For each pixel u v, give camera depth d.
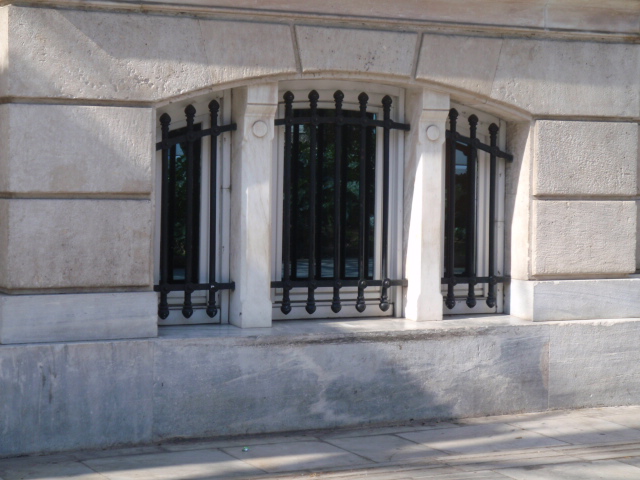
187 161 6.78
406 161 7.45
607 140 7.71
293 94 7.11
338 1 6.77
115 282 6.30
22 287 6.07
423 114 7.22
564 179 7.59
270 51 6.65
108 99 6.23
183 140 6.76
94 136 6.21
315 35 6.77
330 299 7.38
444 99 7.25
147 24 6.32
